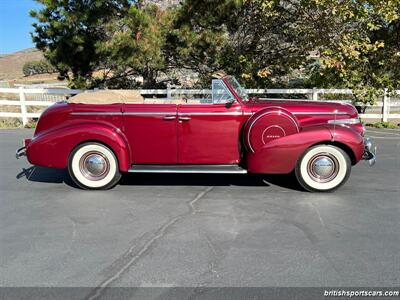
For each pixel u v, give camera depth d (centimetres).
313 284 319
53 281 328
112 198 546
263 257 365
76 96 598
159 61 1174
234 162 582
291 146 538
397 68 1352
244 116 567
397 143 954
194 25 1234
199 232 424
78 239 410
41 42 1322
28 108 1847
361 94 1280
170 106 572
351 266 348
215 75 579
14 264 358
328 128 543
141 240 405
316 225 441
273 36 1365
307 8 1209
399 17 1190
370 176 650
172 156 583
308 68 1351
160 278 330
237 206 507
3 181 638
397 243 395
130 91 649
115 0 1228
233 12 1228
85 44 1251
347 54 1166
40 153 577
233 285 318
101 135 562
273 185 603
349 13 1123
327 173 555
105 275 336
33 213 489
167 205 513
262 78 1401
